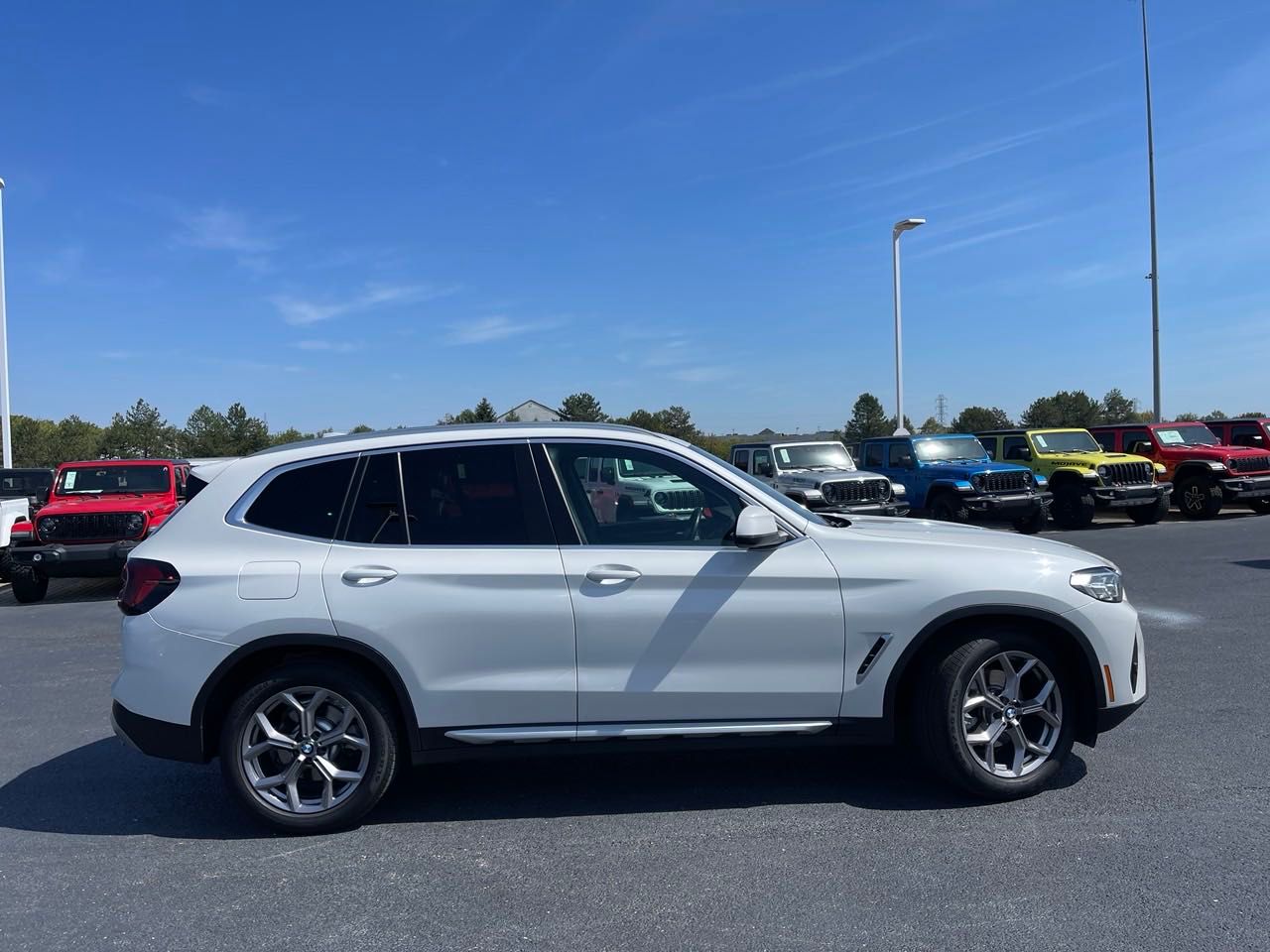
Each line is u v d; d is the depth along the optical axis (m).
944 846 3.98
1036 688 4.50
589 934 3.35
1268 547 13.84
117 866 4.02
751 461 18.41
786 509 4.55
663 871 3.84
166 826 4.47
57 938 3.40
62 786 5.05
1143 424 20.64
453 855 4.05
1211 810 4.27
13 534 12.83
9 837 4.36
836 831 4.18
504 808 4.59
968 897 3.52
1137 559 12.97
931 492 17.92
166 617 4.20
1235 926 3.26
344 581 4.20
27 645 9.45
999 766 4.45
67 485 14.02
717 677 4.29
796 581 4.30
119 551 12.52
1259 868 3.69
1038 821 4.20
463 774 5.13
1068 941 3.19
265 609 4.16
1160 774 4.73
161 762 5.48
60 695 7.12
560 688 4.23
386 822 4.45
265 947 3.32
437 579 4.21
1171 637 7.89
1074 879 3.64
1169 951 3.12
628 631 4.24
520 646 4.23
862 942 3.23
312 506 4.38
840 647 4.32
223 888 3.79
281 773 4.30
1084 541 15.75
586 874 3.83
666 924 3.40
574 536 4.35
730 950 3.21
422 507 4.37
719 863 3.89
